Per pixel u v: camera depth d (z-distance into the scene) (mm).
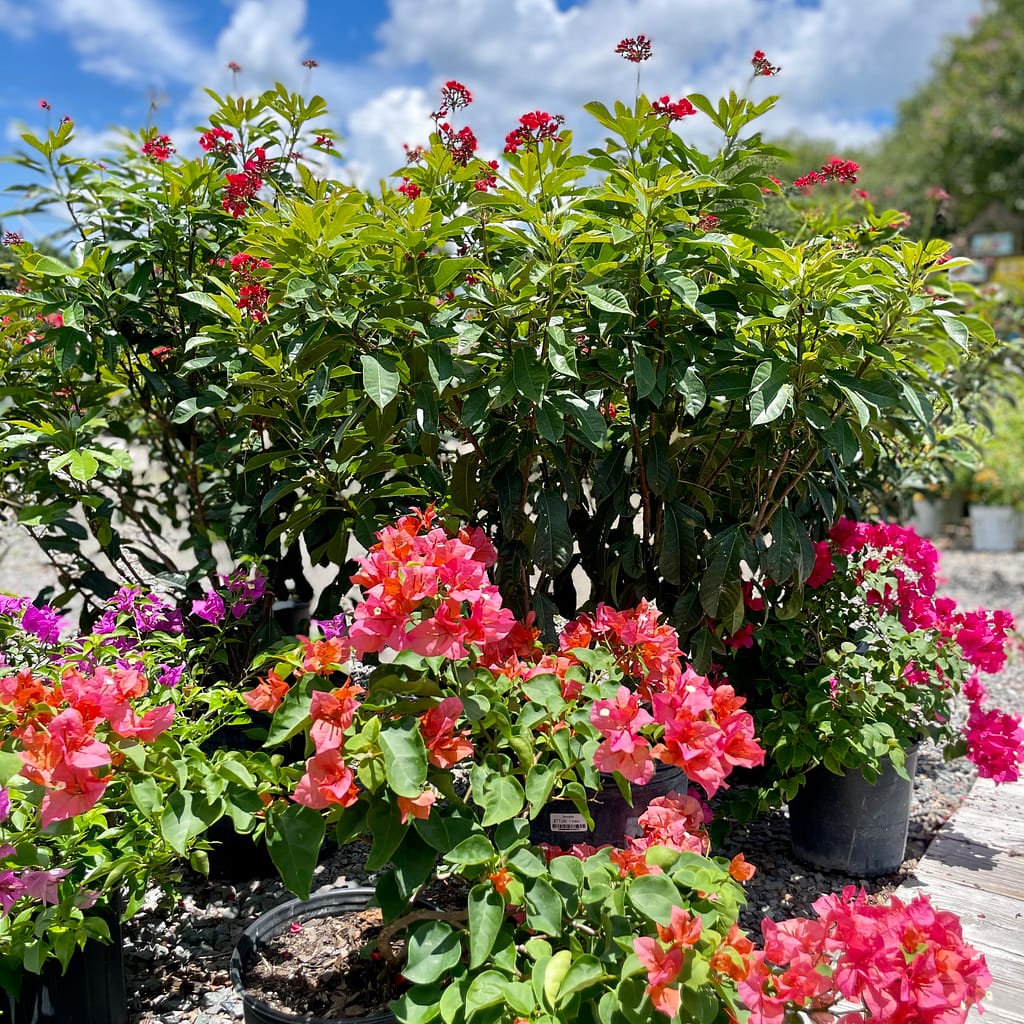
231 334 2293
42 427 2262
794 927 1426
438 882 2105
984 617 2572
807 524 2600
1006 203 18125
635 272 2078
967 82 18531
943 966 1345
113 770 1484
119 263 2543
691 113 2248
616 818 1975
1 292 2436
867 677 2406
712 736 1500
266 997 1594
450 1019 1320
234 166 2840
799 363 1962
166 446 2984
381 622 1453
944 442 3549
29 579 5621
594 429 1992
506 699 1703
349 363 2186
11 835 1454
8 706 1431
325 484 2197
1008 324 5535
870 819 2340
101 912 1661
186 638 2297
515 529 2186
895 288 2031
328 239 1994
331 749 1401
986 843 2586
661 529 2223
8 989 1509
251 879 2262
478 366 2102
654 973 1254
